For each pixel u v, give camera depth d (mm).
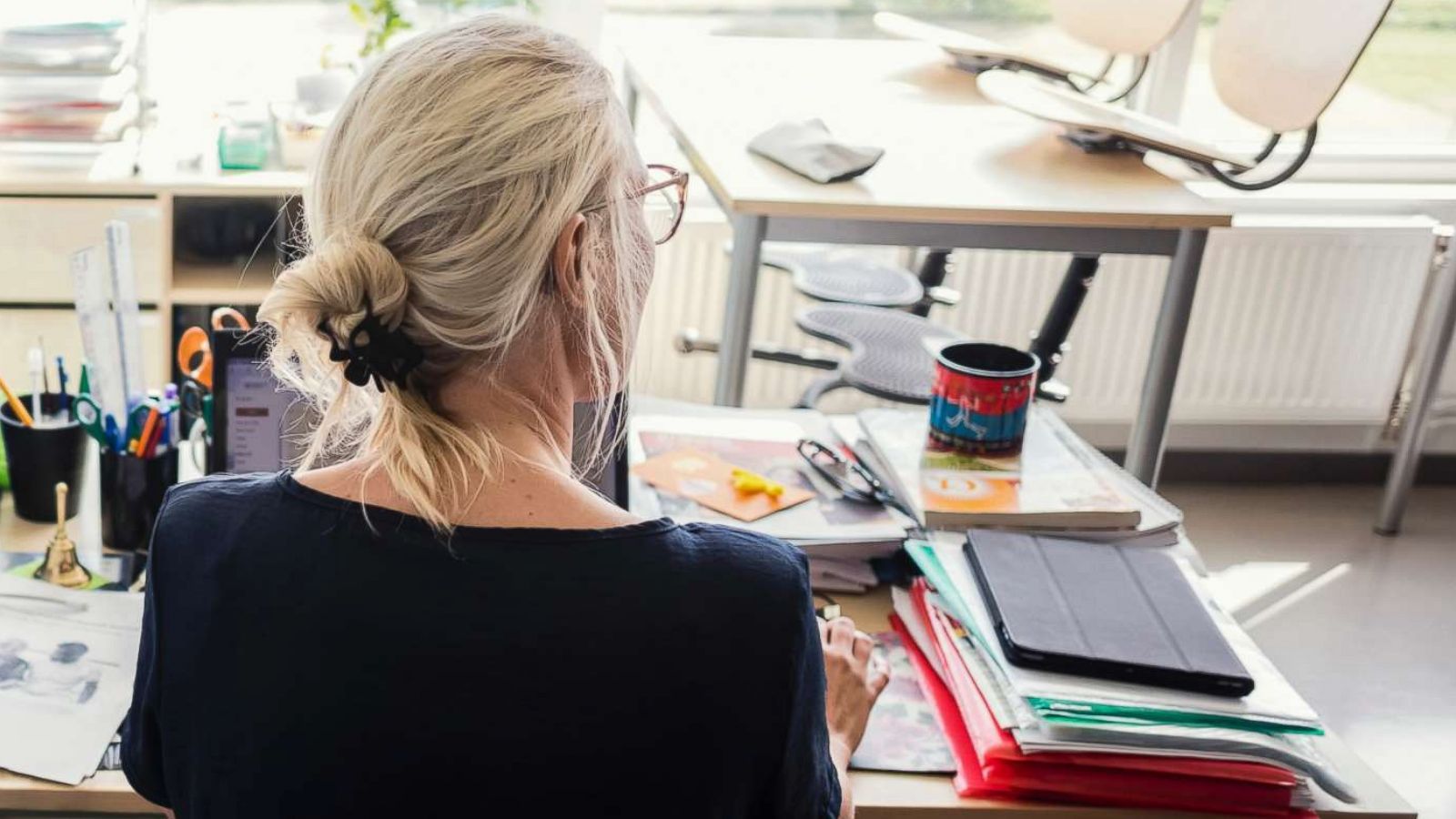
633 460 1719
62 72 2529
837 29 3510
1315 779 1280
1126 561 1506
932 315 3436
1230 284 3426
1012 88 2609
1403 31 3562
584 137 796
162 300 2646
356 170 790
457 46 798
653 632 784
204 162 2730
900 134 2512
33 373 1590
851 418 1907
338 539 803
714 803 800
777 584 809
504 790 777
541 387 849
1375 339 3516
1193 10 3381
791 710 808
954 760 1317
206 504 840
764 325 3467
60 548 1456
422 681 776
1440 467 3719
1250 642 1416
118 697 1293
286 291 787
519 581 784
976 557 1489
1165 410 2367
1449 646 3039
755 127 2447
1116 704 1275
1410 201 3514
